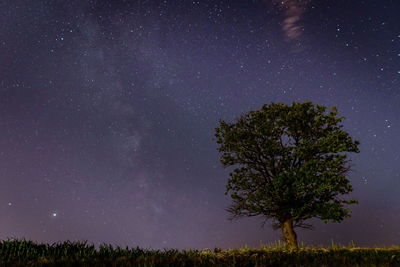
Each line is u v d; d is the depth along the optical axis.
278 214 17.11
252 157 18.33
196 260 9.91
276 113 18.31
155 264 9.16
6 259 9.21
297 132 17.95
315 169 16.19
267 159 17.78
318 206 16.09
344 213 15.82
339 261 10.45
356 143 16.92
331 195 16.77
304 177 16.11
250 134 18.44
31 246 10.61
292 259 10.79
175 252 11.20
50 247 10.66
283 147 17.75
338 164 16.45
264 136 18.23
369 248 13.84
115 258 9.93
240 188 17.91
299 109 17.94
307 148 16.70
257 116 18.52
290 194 16.50
